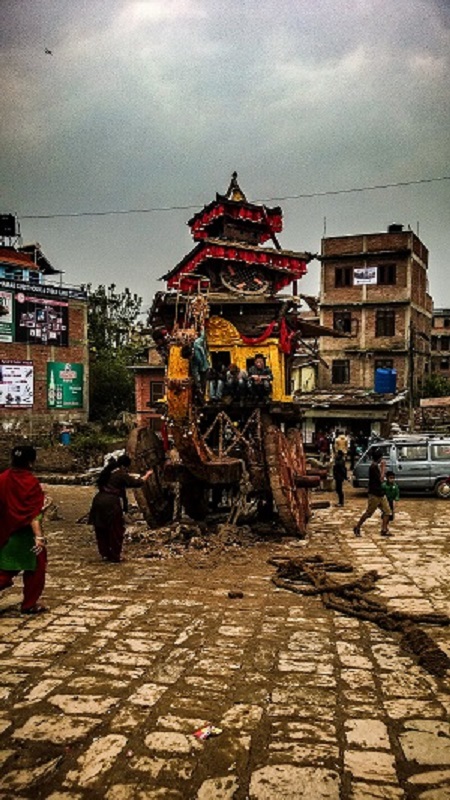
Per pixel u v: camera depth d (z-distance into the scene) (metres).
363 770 3.57
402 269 33.84
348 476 22.89
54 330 31.55
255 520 11.89
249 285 12.47
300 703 4.41
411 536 11.17
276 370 11.21
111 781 3.48
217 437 11.18
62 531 11.70
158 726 4.09
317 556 8.91
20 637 5.78
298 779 3.48
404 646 5.52
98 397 39.84
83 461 23.00
